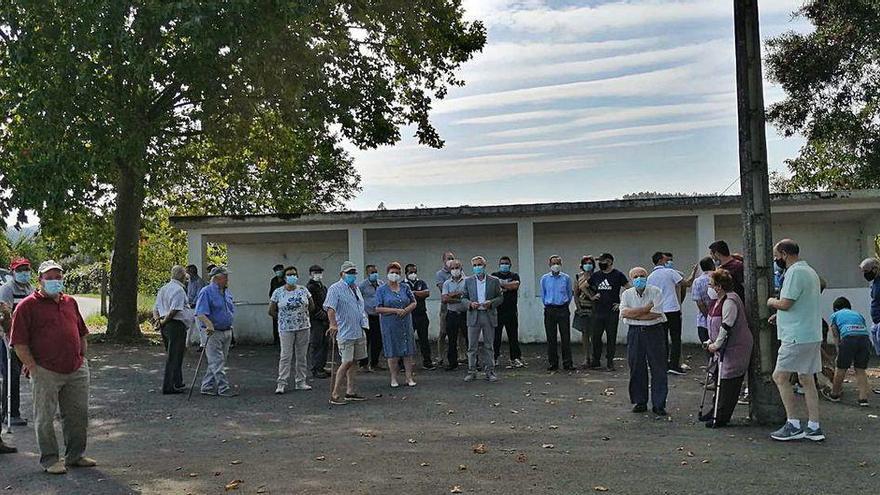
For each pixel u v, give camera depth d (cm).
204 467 811
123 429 1018
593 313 1493
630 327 1065
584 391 1245
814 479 720
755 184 975
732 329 953
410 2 2256
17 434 989
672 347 1403
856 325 1075
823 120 2333
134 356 1833
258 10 1692
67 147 1795
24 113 1784
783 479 722
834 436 894
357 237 2044
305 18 1811
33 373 792
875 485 698
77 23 1736
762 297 970
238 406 1172
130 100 1898
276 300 1334
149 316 3319
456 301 1522
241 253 2308
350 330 1190
